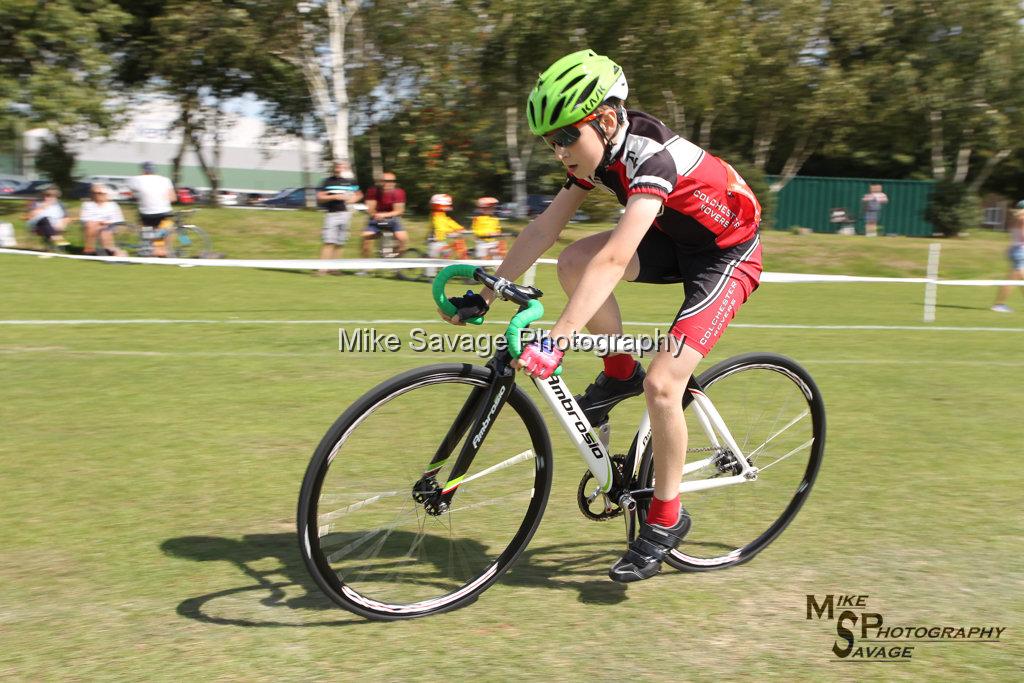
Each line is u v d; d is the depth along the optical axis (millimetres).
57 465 3311
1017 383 5176
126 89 23281
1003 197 34531
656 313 8297
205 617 2217
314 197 27625
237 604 2295
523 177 20953
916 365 5703
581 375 5043
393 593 2303
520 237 2496
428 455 2301
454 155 19469
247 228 14609
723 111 24797
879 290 11570
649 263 2498
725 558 2600
